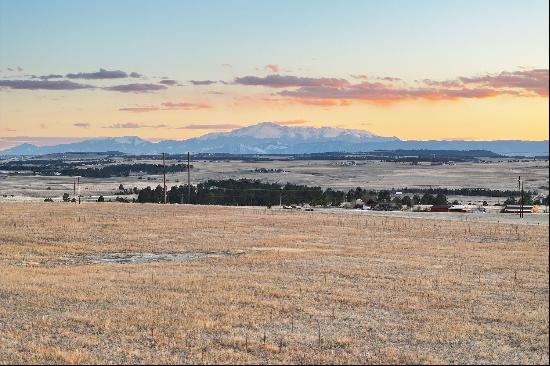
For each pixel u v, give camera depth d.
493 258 44.34
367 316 25.59
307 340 21.80
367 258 44.00
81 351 19.91
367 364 19.16
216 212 83.25
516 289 31.92
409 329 23.53
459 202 128.38
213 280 33.38
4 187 178.62
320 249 49.62
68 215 73.69
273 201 125.44
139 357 19.42
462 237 58.75
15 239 53.75
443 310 26.91
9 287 30.02
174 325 23.36
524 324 24.53
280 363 19.08
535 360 19.84
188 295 28.95
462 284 33.28
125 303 27.06
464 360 19.84
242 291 30.16
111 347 20.56
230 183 146.12
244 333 22.66
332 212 89.06
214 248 50.75
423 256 45.31
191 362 19.02
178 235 58.66
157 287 30.89
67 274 35.72
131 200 132.88
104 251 49.03
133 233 59.50
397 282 33.75
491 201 134.50
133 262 43.72
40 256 45.78
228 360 19.30
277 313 25.75
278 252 47.66
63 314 24.86
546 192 163.75
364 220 74.62
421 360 19.58
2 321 23.70
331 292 30.47
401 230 64.38
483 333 23.09
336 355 20.05
